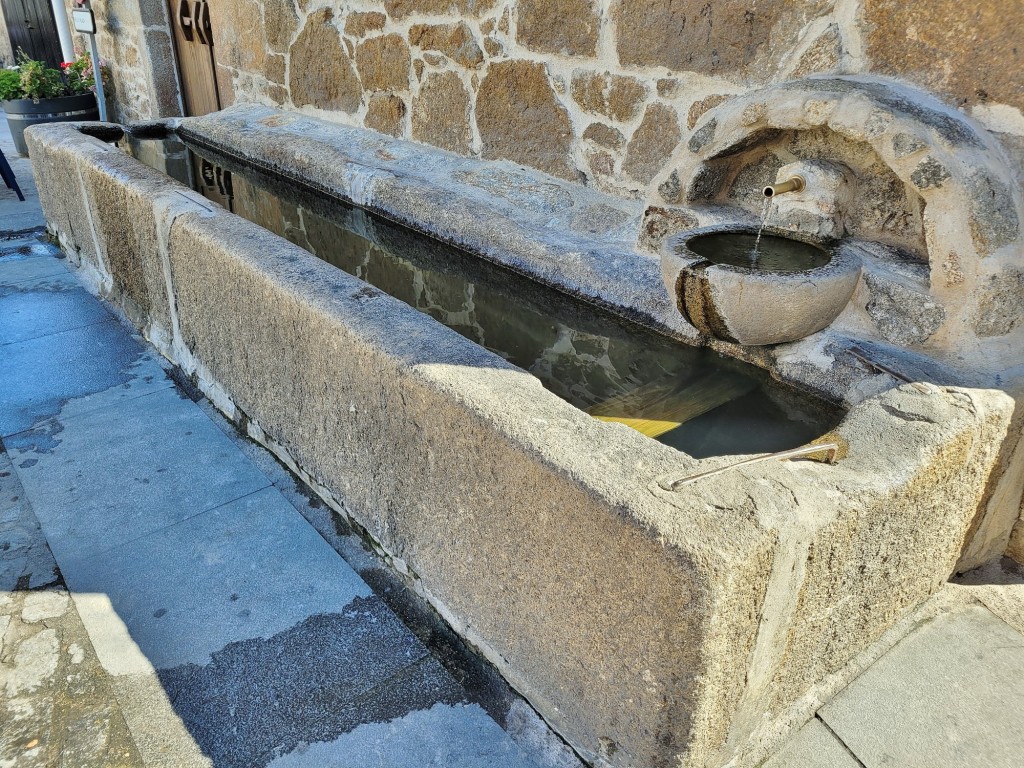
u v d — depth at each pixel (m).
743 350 1.77
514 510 1.18
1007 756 1.26
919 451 1.18
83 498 1.91
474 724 1.33
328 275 1.72
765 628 1.05
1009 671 1.41
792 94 1.59
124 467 2.03
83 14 5.13
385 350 1.39
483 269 2.40
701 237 1.69
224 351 2.10
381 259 2.60
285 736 1.31
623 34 2.12
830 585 1.14
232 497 1.91
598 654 1.12
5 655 1.46
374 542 1.71
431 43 2.81
